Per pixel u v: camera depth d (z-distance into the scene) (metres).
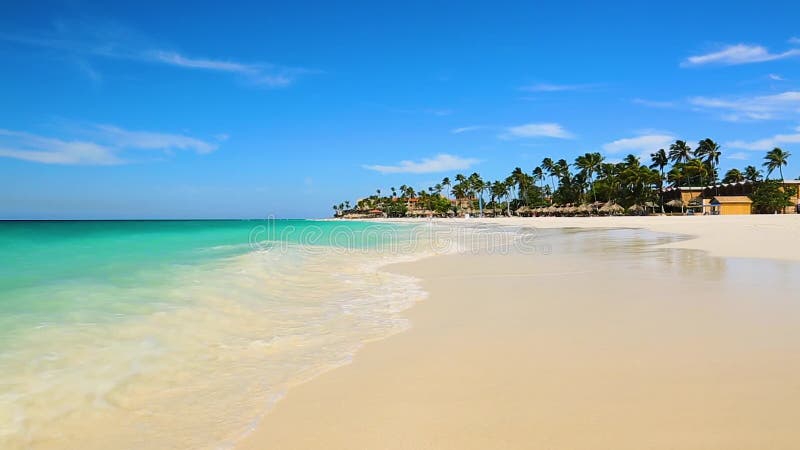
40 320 5.92
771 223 36.28
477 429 3.45
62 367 4.59
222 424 3.69
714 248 17.11
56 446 3.32
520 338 5.86
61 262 11.71
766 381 4.18
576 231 38.72
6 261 11.71
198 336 6.00
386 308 8.13
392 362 5.12
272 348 5.71
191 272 10.62
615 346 5.35
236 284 9.64
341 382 4.54
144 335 5.75
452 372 4.71
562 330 6.16
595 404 3.79
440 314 7.54
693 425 3.39
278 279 11.13
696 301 7.71
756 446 3.09
